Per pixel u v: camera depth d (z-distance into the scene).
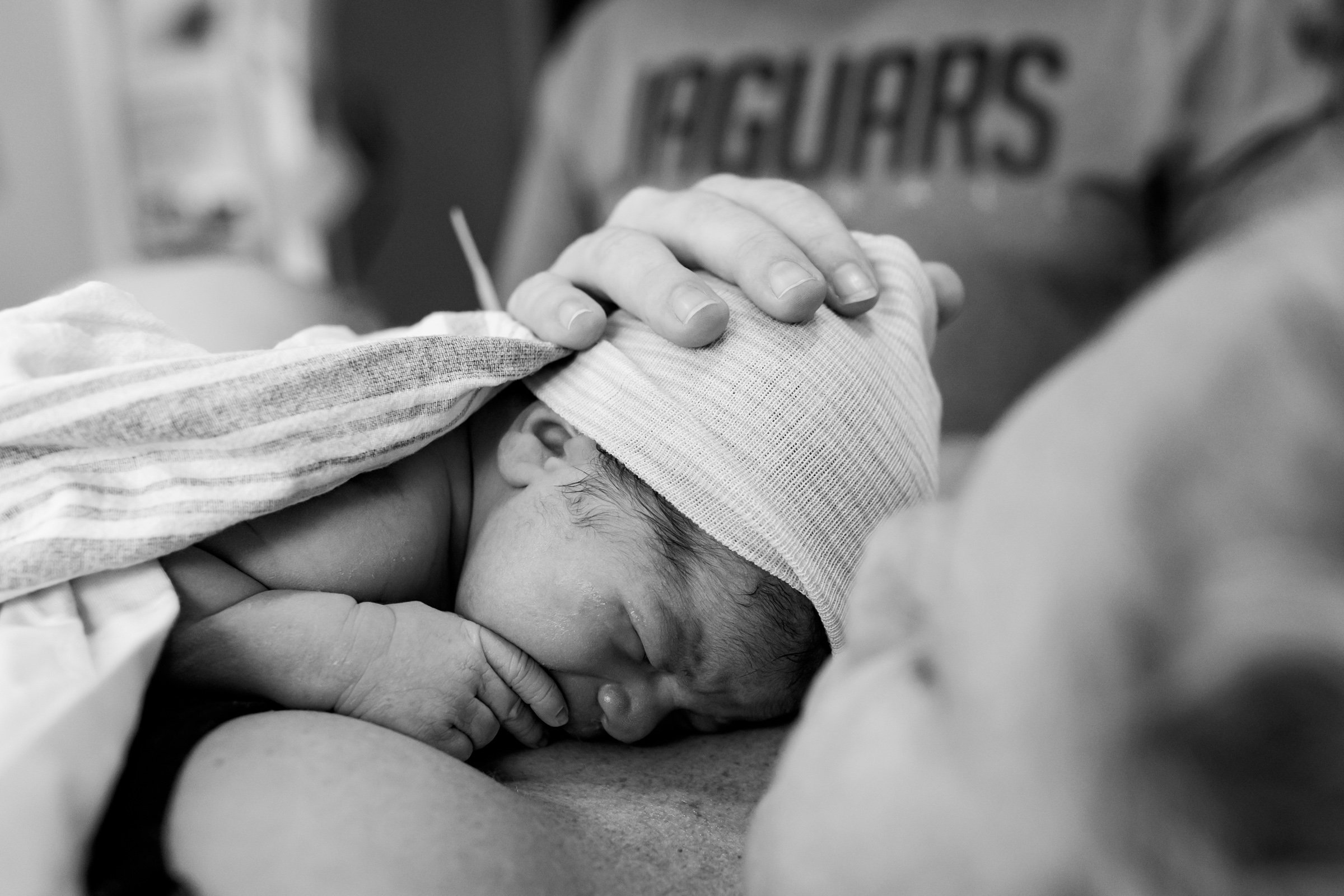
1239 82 1.20
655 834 0.51
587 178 1.51
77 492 0.55
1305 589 0.23
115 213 2.14
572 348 0.67
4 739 0.43
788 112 1.34
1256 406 0.25
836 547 0.63
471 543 0.70
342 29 2.19
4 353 0.58
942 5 1.31
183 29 2.03
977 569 0.28
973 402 1.25
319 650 0.58
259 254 2.08
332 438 0.60
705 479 0.62
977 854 0.25
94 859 0.43
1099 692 0.24
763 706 0.69
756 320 0.64
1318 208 0.29
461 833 0.43
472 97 2.26
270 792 0.44
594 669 0.65
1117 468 0.26
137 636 0.50
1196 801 0.23
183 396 0.57
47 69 2.08
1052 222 1.23
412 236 2.29
